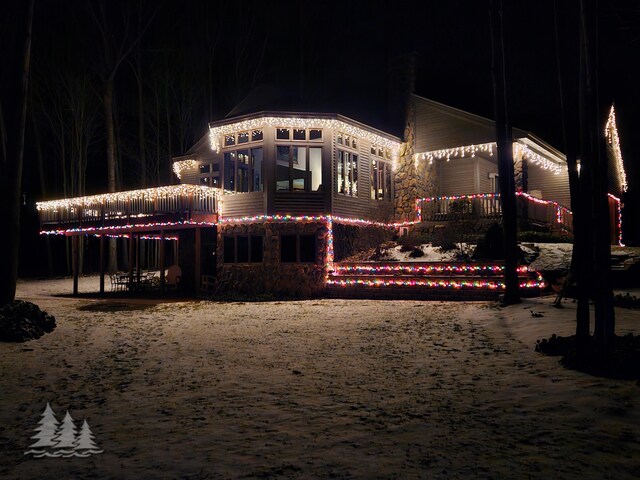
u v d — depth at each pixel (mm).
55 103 36656
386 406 5348
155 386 6539
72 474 3842
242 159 19922
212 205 19641
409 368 7078
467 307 12984
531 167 23609
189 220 18422
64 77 35531
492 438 4277
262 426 4844
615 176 25016
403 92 22891
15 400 6012
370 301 15969
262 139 18953
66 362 8172
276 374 6996
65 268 39875
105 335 10781
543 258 15562
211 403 5688
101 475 3809
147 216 19672
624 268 15367
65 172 37000
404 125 22703
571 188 7105
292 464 3908
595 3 6426
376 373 6871
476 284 14812
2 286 11992
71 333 11086
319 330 10656
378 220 21031
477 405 5215
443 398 5539
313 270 18125
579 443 4066
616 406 4773
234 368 7438
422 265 16734
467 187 22797
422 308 13438
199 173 23156
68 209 22859
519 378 6121
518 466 3701
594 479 3453
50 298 19922
